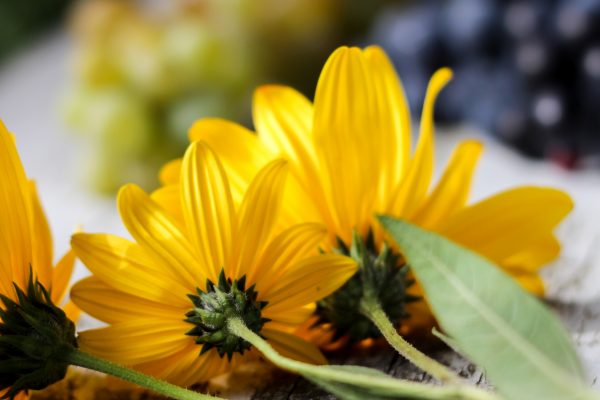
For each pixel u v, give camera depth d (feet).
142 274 1.37
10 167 1.36
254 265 1.38
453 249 1.23
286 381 1.46
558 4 2.41
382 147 1.45
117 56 2.54
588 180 2.30
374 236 1.45
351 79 1.42
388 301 1.42
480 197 2.21
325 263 1.38
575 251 1.77
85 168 2.50
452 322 1.21
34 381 1.34
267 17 2.70
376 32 2.94
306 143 1.45
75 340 1.37
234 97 2.57
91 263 1.37
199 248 1.36
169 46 2.53
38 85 3.42
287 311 1.39
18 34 4.25
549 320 1.19
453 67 2.69
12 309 1.34
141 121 2.44
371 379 1.23
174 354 1.38
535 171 2.39
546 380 1.18
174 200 1.44
